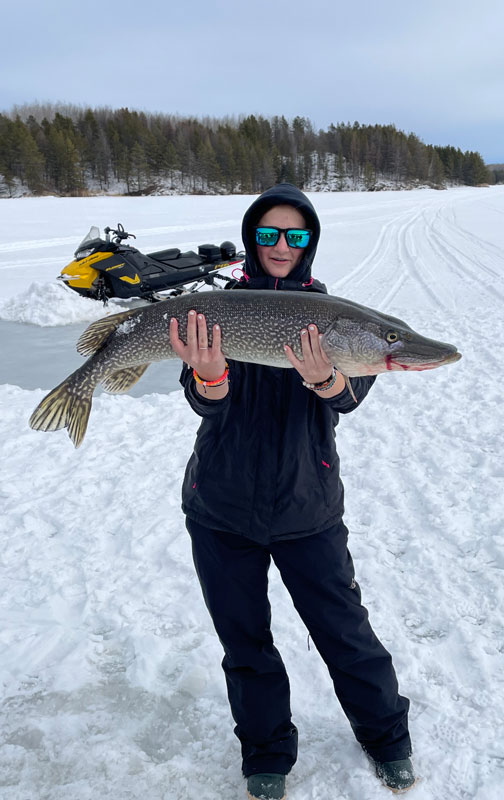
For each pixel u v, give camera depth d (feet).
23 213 115.85
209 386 6.73
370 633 7.44
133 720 8.48
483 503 13.56
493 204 148.46
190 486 7.56
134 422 19.06
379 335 6.72
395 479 15.10
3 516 13.61
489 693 8.54
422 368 6.78
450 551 11.98
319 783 7.44
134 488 14.80
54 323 31.68
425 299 37.42
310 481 7.14
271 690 7.39
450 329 29.99
